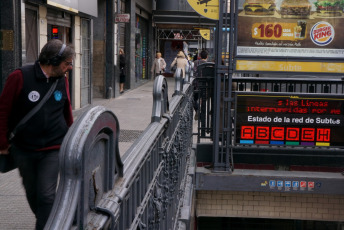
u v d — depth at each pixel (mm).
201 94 8539
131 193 2150
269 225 12680
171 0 25609
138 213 2334
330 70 7227
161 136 3541
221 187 7758
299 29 7148
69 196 1328
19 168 2689
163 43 29781
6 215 3770
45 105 2570
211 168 8039
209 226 12961
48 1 8867
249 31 7133
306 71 7207
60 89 2635
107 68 15031
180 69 6016
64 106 2748
